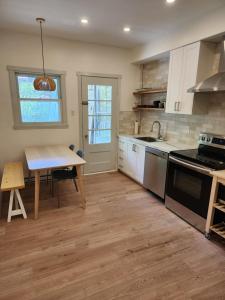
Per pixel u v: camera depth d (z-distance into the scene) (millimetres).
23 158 3867
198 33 2721
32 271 1884
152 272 1897
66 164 2723
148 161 3475
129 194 3529
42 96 3867
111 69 4234
